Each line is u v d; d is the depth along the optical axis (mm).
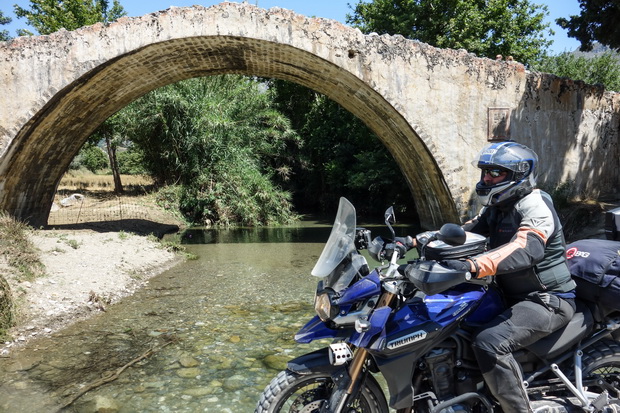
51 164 12758
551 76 11789
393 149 13789
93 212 16031
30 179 12141
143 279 8047
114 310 6176
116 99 12875
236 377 4039
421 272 2355
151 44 10555
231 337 5090
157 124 18797
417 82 11281
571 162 12117
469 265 2316
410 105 11305
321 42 10938
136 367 4277
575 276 2730
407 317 2494
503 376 2459
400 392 2480
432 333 2463
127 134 19672
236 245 12398
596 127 12336
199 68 13055
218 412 3436
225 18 10602
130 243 10398
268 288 7414
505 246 2410
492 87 11539
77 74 10539
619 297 2561
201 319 5766
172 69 12562
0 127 10570
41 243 8727
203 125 18141
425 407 2623
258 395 3703
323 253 2668
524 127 11688
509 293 2717
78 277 7152
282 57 11875
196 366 4293
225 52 11898
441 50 11312
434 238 2422
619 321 2729
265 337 5086
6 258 6801
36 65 10539
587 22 11352
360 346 2416
